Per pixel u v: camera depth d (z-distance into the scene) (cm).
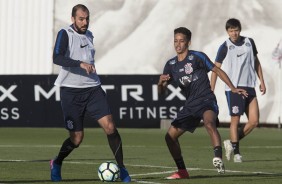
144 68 7600
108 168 2731
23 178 2859
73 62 2623
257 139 5662
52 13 7875
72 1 7831
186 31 2881
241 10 7288
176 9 7494
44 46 7919
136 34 7606
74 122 2747
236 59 3791
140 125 6594
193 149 4553
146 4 7581
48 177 2903
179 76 2883
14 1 7925
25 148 4488
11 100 6700
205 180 2831
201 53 2873
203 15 7406
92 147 4625
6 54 7956
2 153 4094
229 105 3778
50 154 4050
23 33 7938
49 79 6644
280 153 4300
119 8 7631
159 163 3569
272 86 7156
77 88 2717
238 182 2783
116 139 2714
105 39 7650
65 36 2703
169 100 6556
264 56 7194
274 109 7162
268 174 3086
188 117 2852
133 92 6594
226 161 3750
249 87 3797
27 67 7944
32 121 6669
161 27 7544
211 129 2747
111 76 6612
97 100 2725
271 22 7206
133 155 4056
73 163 3528
